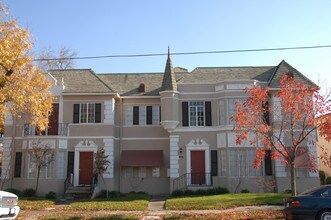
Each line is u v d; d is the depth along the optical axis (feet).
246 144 88.53
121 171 97.66
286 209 45.52
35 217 55.16
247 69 101.45
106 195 87.51
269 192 86.89
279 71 95.20
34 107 61.16
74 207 65.21
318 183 87.35
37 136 92.07
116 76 111.04
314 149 86.17
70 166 93.20
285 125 76.64
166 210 61.77
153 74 111.45
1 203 42.37
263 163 88.79
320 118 52.49
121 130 99.40
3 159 94.02
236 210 58.65
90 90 96.07
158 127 99.71
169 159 97.40
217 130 91.71
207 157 91.20
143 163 95.35
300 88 54.54
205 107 93.50
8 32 56.34
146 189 96.73
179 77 105.60
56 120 95.45
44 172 90.58
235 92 91.45
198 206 63.31
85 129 94.99
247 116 55.72
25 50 58.80
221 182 88.94
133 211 60.85
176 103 93.20
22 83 58.08
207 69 101.14
